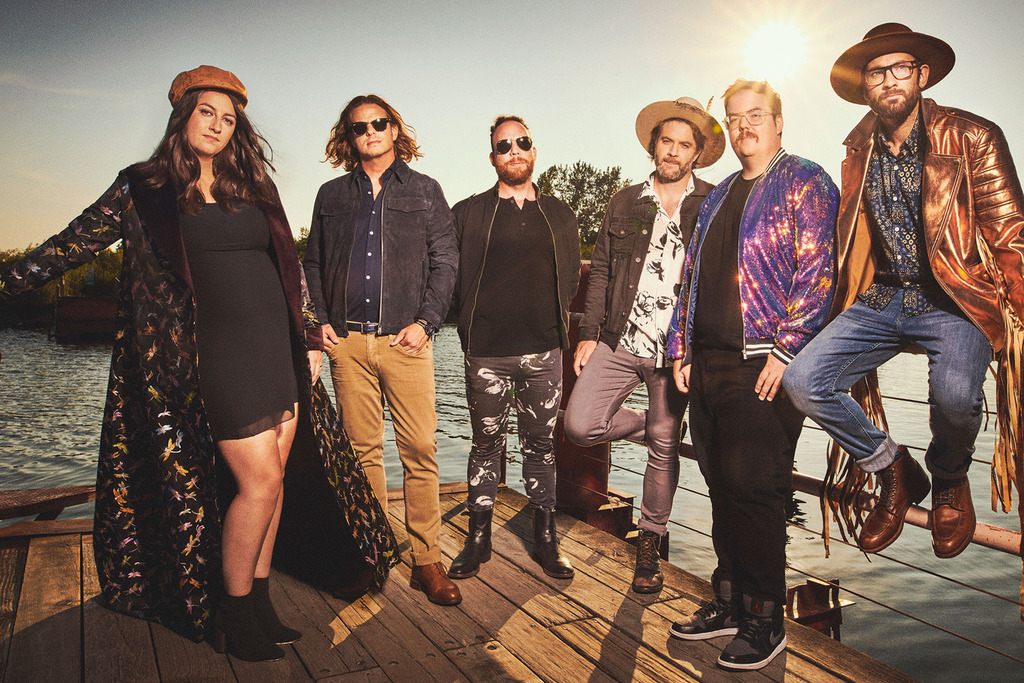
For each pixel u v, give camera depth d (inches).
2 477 441.7
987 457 457.1
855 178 83.4
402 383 106.0
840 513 96.5
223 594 88.4
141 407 92.4
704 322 90.4
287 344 90.9
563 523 141.1
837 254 83.2
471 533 118.9
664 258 106.4
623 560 122.6
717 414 89.7
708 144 103.1
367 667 85.9
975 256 77.3
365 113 105.9
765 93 86.7
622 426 119.0
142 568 96.0
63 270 83.5
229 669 84.8
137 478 94.8
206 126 83.0
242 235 87.3
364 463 112.0
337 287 108.1
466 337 115.9
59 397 794.2
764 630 87.2
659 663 87.8
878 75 79.4
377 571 104.5
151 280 84.7
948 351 79.4
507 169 112.3
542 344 115.2
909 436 565.3
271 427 86.0
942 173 77.0
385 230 106.8
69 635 92.2
